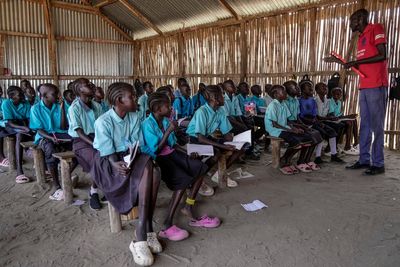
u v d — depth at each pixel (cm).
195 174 278
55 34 1009
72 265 227
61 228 284
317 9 649
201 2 830
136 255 226
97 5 1050
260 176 427
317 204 328
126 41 1167
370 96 421
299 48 684
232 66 831
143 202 230
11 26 927
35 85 980
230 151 362
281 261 228
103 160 249
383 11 563
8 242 260
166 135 269
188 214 295
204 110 344
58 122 385
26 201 353
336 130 510
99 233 273
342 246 246
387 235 261
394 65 561
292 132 439
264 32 747
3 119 460
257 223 287
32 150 412
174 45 1013
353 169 454
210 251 242
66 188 338
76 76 1062
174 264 226
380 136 423
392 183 391
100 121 246
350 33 606
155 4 934
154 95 272
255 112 565
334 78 606
